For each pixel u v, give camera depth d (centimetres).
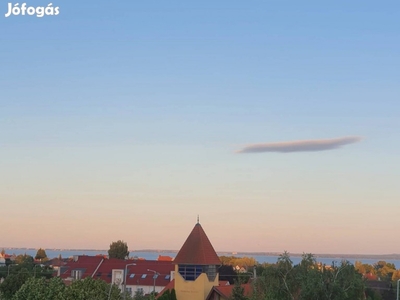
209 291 7450
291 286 5881
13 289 9162
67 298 6619
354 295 5838
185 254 7581
